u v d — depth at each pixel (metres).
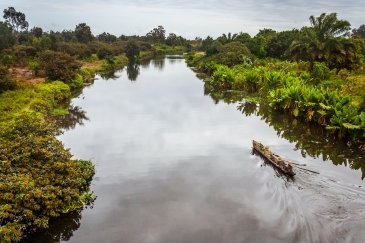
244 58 65.31
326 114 26.62
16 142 17.20
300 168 20.12
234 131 28.53
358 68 44.34
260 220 14.67
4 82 37.81
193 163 21.50
